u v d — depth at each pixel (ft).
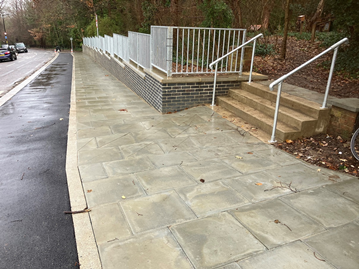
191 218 9.49
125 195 10.91
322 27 51.98
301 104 17.12
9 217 9.85
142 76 27.78
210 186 11.60
